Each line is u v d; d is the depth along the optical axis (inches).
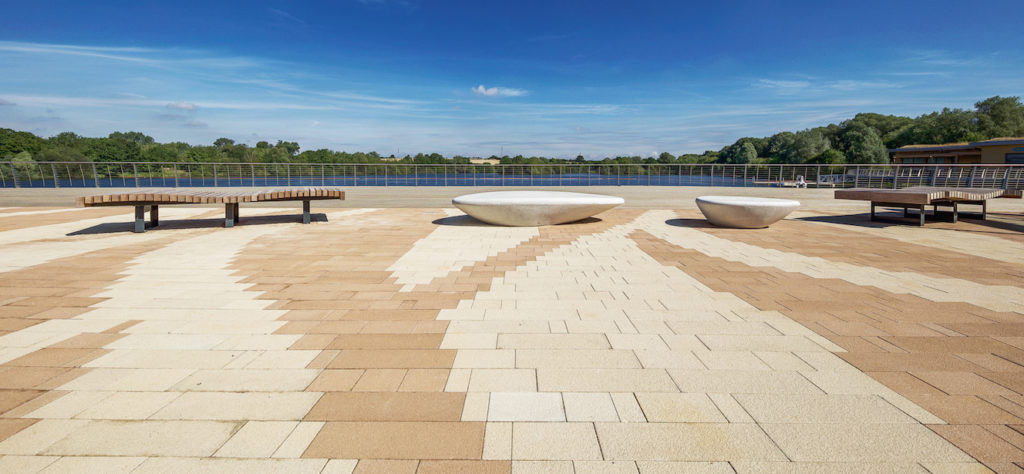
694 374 87.2
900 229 294.7
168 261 192.7
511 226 304.2
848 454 62.6
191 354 96.3
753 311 126.4
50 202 493.4
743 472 58.9
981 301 135.9
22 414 72.9
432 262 192.7
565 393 80.0
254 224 314.0
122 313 123.5
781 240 251.9
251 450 63.6
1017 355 95.7
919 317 121.0
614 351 98.3
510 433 67.8
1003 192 313.9
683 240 251.0
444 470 59.3
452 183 912.9
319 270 177.5
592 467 60.1
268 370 88.8
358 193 679.1
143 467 60.0
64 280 159.5
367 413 73.5
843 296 141.6
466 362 92.6
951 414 72.7
